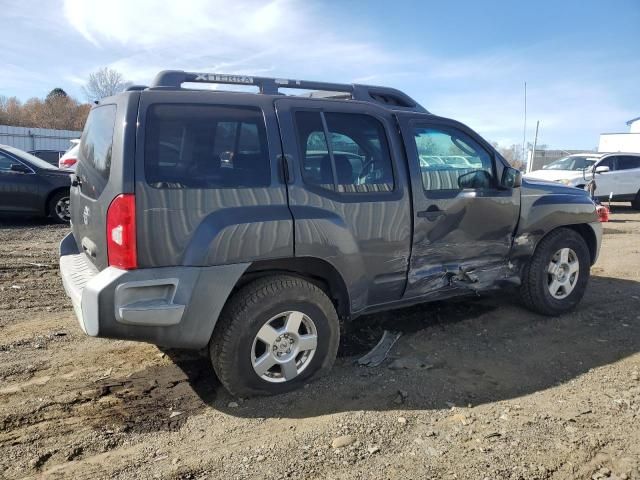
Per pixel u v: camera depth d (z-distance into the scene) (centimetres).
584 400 347
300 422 323
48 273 666
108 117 343
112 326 303
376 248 387
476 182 445
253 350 341
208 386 370
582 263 523
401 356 417
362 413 331
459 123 443
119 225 303
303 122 365
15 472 272
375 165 392
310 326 362
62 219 1031
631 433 308
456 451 290
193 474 272
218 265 321
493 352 429
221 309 325
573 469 275
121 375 385
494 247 463
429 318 502
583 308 540
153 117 316
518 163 2700
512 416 327
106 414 331
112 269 309
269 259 339
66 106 5731
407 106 451
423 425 318
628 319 508
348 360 409
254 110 347
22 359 407
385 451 291
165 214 309
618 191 1575
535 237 487
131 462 282
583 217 520
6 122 5269
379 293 402
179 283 312
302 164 358
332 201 364
